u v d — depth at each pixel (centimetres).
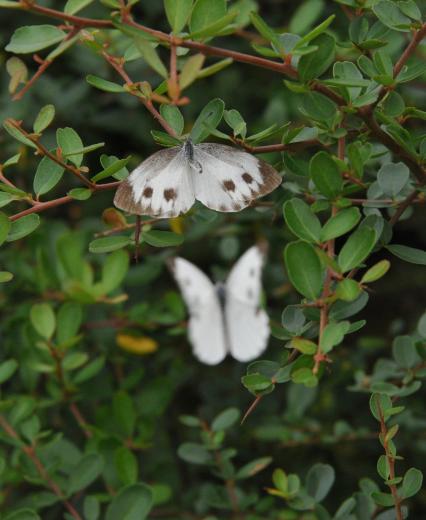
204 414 103
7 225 79
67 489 89
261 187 80
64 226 100
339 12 103
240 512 92
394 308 118
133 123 105
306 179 87
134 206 80
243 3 93
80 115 105
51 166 81
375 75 80
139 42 74
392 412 80
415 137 82
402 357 88
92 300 90
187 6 78
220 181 80
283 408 103
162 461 99
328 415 103
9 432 90
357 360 102
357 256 78
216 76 108
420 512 104
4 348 99
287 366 78
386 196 84
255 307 80
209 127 81
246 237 105
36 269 96
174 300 97
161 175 80
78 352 95
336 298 77
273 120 102
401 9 81
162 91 81
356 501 86
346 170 82
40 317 90
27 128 103
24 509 85
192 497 98
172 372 102
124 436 94
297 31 93
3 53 105
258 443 103
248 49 106
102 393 97
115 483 91
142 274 98
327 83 79
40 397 97
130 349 97
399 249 81
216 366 107
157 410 95
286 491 87
